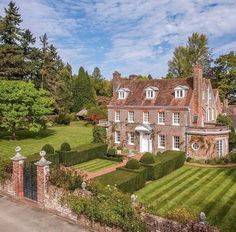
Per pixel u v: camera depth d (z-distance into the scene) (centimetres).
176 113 3738
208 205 1980
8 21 5412
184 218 1082
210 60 7456
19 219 1411
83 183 1384
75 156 3247
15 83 4259
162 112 3866
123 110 4241
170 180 2650
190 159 3509
